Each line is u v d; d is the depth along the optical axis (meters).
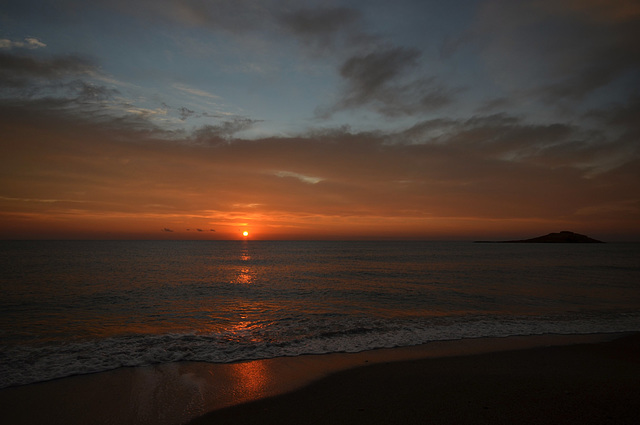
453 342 9.76
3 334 10.58
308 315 13.71
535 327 11.55
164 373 7.20
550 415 5.21
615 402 5.68
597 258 59.84
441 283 24.19
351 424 4.98
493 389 6.31
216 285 23.28
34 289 20.53
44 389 6.33
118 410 5.53
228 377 6.99
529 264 43.44
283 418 5.23
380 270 35.22
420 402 5.75
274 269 36.97
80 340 9.82
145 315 13.73
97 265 39.75
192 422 5.14
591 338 10.22
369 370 7.43
